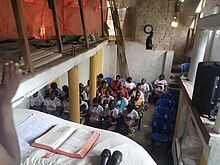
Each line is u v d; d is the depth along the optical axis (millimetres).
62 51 4676
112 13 10055
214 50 7051
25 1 4254
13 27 4430
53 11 4348
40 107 7594
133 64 10766
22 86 2785
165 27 12047
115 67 10523
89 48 6176
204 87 3709
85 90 8500
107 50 10344
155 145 6641
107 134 3260
